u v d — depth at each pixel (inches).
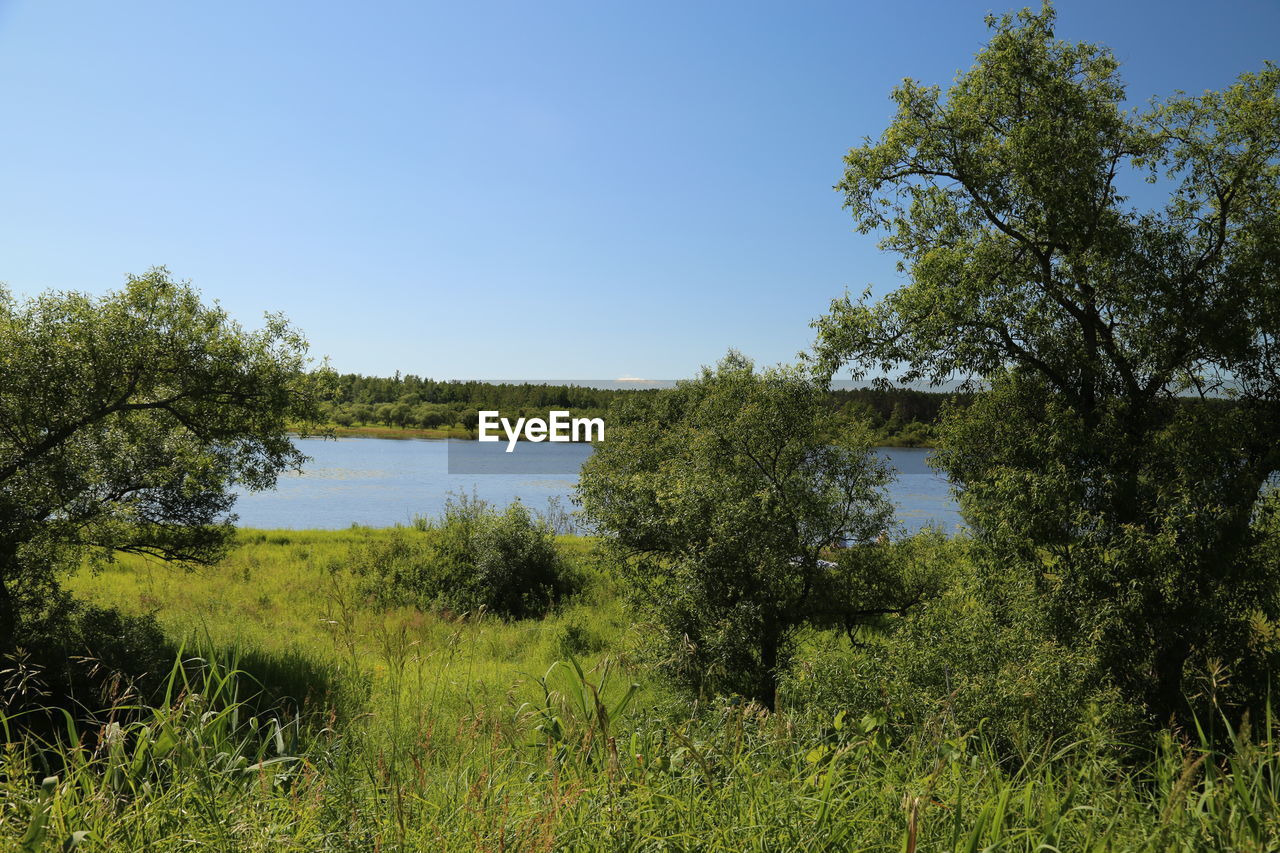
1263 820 103.4
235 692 149.6
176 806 110.3
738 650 566.3
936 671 325.1
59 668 437.1
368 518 2185.0
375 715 160.4
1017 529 505.7
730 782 130.2
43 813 99.3
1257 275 468.8
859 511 638.5
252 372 602.5
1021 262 513.3
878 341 539.5
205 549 676.7
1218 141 498.9
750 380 677.3
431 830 114.7
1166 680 438.6
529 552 1066.7
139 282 572.7
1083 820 116.7
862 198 562.3
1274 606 444.5
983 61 535.2
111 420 604.4
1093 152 488.1
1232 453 454.6
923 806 113.8
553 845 109.6
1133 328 502.9
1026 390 544.1
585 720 161.9
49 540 547.5
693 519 612.1
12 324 534.9
